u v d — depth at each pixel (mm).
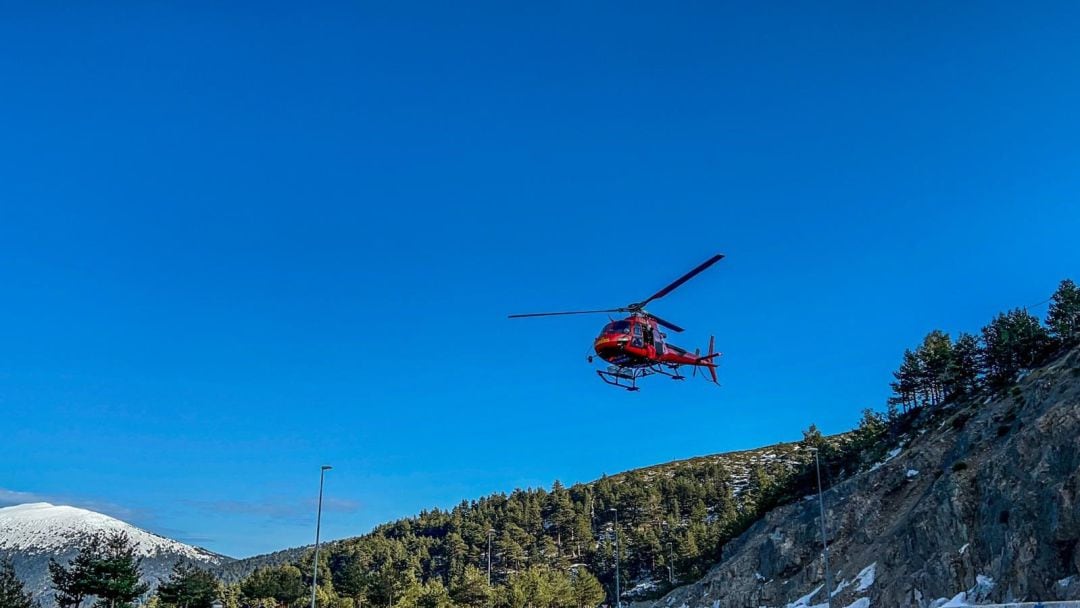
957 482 57156
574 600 129375
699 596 85125
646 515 182250
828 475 96438
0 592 62906
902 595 53062
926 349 103562
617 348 33500
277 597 112375
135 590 66625
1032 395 60938
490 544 188000
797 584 69000
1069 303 84625
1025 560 44500
